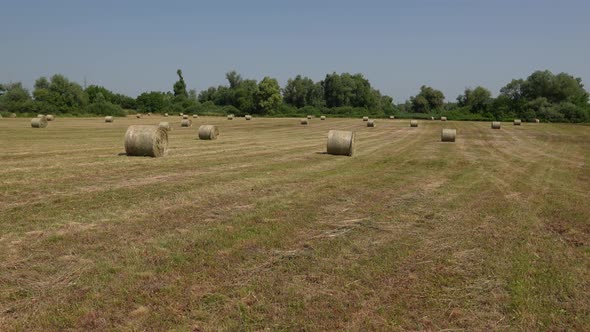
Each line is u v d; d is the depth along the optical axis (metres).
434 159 22.41
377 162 20.50
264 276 6.49
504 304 5.80
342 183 14.31
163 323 5.14
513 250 7.91
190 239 7.98
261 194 12.13
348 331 5.09
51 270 6.44
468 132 48.84
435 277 6.63
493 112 100.81
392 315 5.47
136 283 6.10
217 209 10.29
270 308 5.56
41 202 10.38
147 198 11.13
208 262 6.94
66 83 102.00
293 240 8.15
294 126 59.25
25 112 91.69
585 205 11.77
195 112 117.31
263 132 46.03
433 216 10.25
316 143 30.70
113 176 14.37
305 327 5.14
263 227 8.88
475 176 16.81
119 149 23.23
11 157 18.86
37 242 7.53
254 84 141.12
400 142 33.94
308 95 134.88
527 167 20.12
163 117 89.56
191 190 12.33
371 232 8.80
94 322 5.11
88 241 7.68
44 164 16.77
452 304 5.79
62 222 8.72
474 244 8.21
